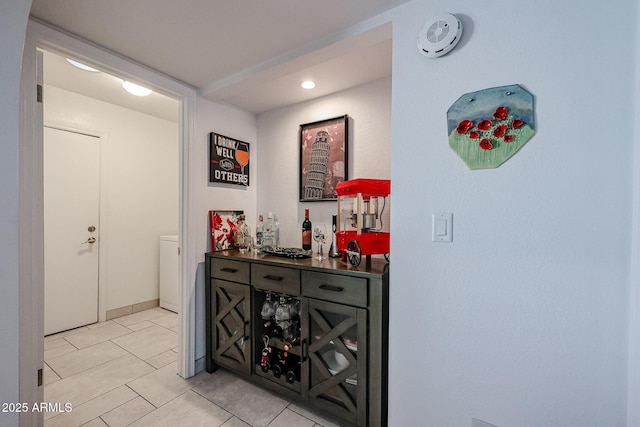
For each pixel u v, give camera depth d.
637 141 0.82
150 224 3.40
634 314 0.83
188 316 2.00
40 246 1.38
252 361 1.82
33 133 1.35
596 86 0.88
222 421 1.55
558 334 0.95
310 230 2.11
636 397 0.82
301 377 1.61
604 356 0.88
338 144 2.14
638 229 0.81
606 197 0.87
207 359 2.05
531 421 0.99
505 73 1.01
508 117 1.01
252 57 1.65
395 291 1.24
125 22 1.34
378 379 1.32
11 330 0.85
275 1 1.19
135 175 3.26
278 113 2.48
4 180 0.84
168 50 1.58
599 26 0.88
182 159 2.01
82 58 1.49
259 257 1.88
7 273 0.84
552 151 0.95
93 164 2.92
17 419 0.86
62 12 1.26
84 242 2.86
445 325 1.14
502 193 1.03
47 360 2.21
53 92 2.63
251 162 2.54
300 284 1.60
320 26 1.37
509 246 1.02
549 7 0.95
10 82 0.84
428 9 1.16
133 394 1.79
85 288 2.87
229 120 2.34
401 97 1.22
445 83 1.13
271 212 2.28
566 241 0.93
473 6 1.07
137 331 2.75
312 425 1.53
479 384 1.08
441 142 1.14
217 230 2.17
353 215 1.80
